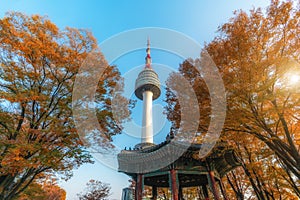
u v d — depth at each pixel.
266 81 9.89
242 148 15.72
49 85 13.57
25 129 12.84
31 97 11.66
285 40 9.82
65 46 13.86
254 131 10.99
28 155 11.77
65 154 12.70
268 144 11.07
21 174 13.58
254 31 10.37
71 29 14.32
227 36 11.13
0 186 12.00
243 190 19.84
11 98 10.98
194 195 24.94
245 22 10.62
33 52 12.48
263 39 10.21
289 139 10.53
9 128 12.28
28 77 12.77
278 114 10.16
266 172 14.78
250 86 9.81
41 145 11.48
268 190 15.36
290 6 9.74
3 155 11.14
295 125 11.67
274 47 10.06
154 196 16.30
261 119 10.36
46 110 12.74
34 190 16.95
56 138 12.55
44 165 12.63
